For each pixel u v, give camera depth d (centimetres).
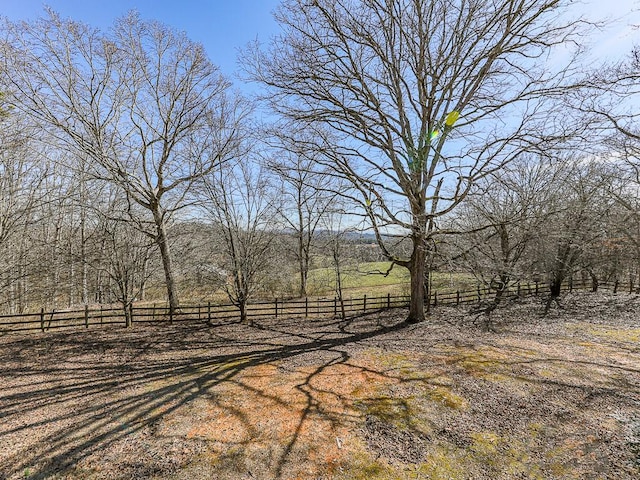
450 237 1002
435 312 1220
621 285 1738
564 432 413
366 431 430
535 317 1116
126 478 350
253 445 404
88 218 1280
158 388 588
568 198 1275
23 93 1048
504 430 422
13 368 710
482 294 1412
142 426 455
